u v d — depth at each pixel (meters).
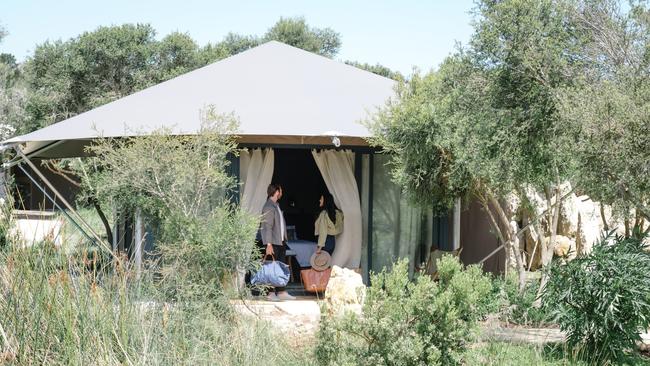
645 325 7.74
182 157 9.73
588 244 14.77
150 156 9.80
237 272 9.03
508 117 8.38
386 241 12.80
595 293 7.61
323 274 11.80
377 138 10.95
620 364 7.66
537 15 8.10
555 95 7.85
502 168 8.84
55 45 31.97
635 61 7.87
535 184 10.30
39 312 5.15
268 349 6.69
